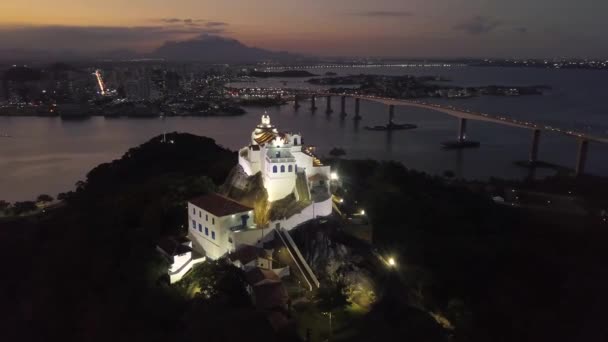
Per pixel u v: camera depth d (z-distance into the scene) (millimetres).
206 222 89438
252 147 106875
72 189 189625
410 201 127625
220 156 161875
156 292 80938
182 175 130625
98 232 107312
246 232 84688
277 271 79625
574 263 114812
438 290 94000
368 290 80625
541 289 103188
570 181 191500
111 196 133625
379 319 74812
